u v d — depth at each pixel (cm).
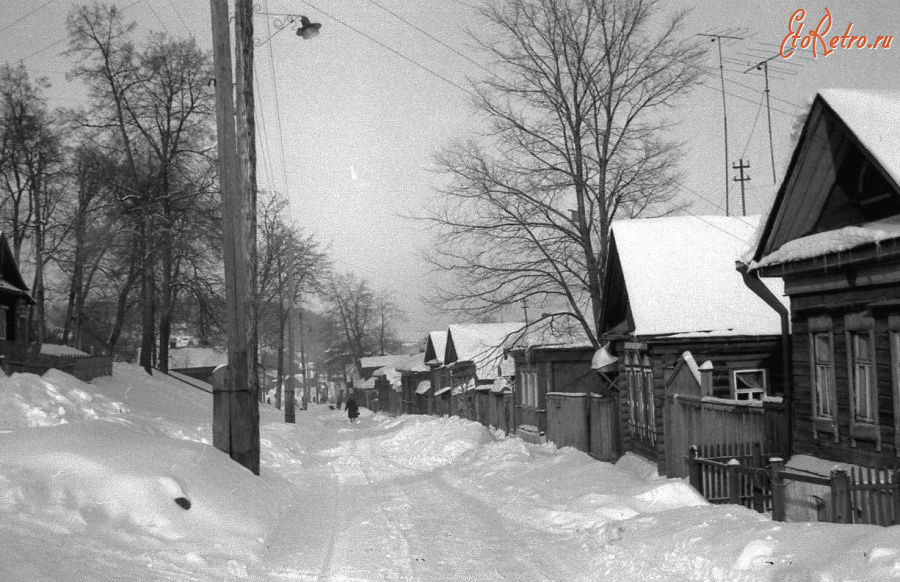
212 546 746
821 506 911
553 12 2159
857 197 1073
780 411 1111
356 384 8131
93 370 2897
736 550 682
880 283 934
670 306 1491
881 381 939
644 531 824
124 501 783
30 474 765
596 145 2203
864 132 936
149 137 3606
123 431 1000
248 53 1357
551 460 1648
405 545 831
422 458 1956
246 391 1227
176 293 3972
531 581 691
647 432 1525
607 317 1811
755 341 1425
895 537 605
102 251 3831
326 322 8212
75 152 3762
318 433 3228
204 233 3559
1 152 3725
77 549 638
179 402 3180
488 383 3347
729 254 1638
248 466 1213
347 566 729
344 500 1174
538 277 2195
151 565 644
